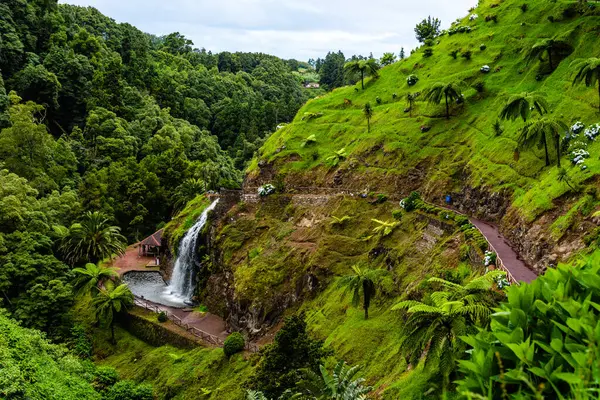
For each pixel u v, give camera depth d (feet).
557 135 133.90
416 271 136.15
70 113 408.26
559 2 238.48
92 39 461.37
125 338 186.19
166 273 242.58
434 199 175.42
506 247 126.93
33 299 179.32
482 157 170.50
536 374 24.03
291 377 92.22
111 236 234.79
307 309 156.35
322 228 182.09
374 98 270.05
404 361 100.68
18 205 213.46
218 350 153.07
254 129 497.05
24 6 430.20
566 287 29.91
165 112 440.86
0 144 271.08
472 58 244.22
